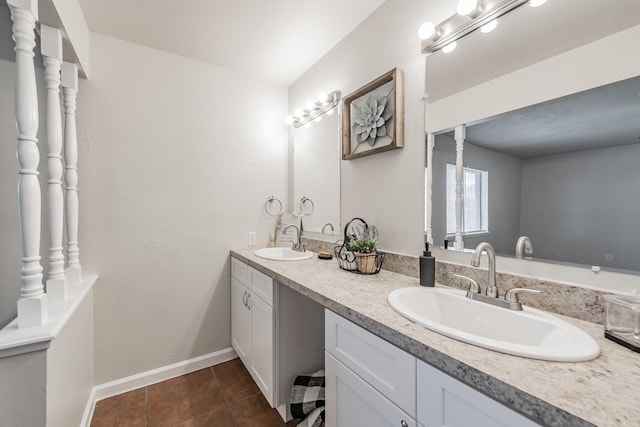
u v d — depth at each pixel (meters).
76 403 1.32
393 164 1.51
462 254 1.19
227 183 2.21
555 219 0.92
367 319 0.87
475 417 0.60
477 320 0.97
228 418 1.57
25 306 0.94
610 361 0.62
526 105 0.99
